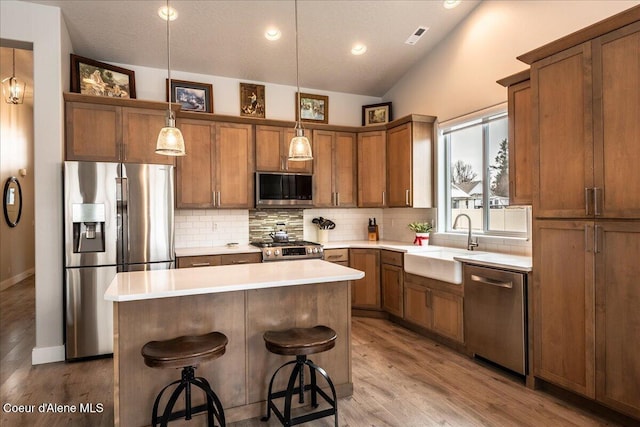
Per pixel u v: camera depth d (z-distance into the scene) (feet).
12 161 21.65
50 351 10.57
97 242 10.96
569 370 7.77
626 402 6.80
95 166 10.85
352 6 11.80
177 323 7.04
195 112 13.42
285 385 7.91
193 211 14.55
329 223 16.11
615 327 6.95
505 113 11.64
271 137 14.85
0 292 19.77
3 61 17.07
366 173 16.08
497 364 9.91
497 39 11.69
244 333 7.55
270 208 15.39
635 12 6.44
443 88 13.97
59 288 10.68
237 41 13.02
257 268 8.73
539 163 8.37
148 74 14.02
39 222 10.52
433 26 13.15
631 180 6.66
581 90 7.47
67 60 11.68
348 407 7.94
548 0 10.15
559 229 7.95
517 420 7.41
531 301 8.62
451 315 11.09
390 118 16.96
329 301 8.30
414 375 9.46
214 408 6.90
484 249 12.30
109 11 11.10
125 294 6.07
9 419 7.61
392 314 14.03
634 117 6.59
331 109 16.98
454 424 7.29
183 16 11.59
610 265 7.02
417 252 12.84
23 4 10.37
